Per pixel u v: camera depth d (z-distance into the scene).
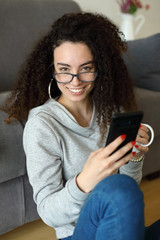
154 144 1.56
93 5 2.36
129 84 1.08
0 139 1.01
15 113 1.06
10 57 1.60
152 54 1.65
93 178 0.68
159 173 1.68
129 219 0.56
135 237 0.57
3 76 1.58
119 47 1.00
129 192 0.57
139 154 0.91
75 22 0.85
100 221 0.60
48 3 1.74
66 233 0.85
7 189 1.11
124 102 1.07
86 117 0.98
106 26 0.94
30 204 1.19
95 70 0.89
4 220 1.12
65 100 0.94
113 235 0.58
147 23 2.89
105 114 0.98
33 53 1.00
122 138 0.65
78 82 0.85
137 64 1.70
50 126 0.84
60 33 0.85
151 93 1.55
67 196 0.71
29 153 0.82
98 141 0.94
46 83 1.00
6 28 1.59
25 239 1.22
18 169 1.08
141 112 0.67
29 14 1.66
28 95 1.04
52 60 0.96
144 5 2.80
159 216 1.36
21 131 1.06
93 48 0.85
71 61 0.83
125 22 2.40
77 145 0.88
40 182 0.79
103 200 0.58
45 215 0.76
